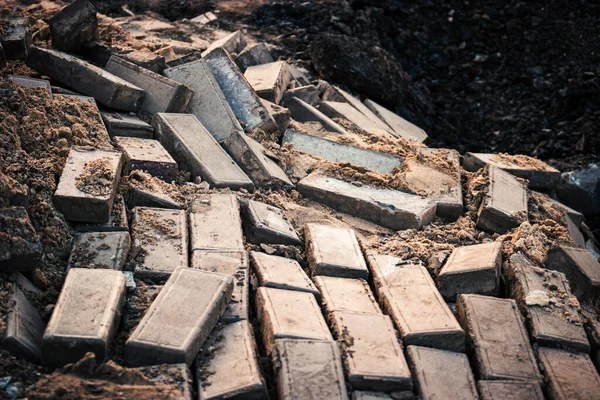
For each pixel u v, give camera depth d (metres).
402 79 4.27
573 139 4.10
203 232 2.88
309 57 4.31
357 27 4.74
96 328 2.54
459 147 4.26
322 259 2.87
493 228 3.13
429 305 2.77
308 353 2.60
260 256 2.85
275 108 3.47
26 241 2.66
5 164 2.83
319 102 3.75
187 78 3.39
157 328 2.58
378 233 3.07
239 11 4.80
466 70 4.72
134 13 4.72
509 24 4.82
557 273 2.91
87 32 3.44
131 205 2.94
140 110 3.29
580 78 4.38
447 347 2.70
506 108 4.50
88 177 2.83
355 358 2.61
